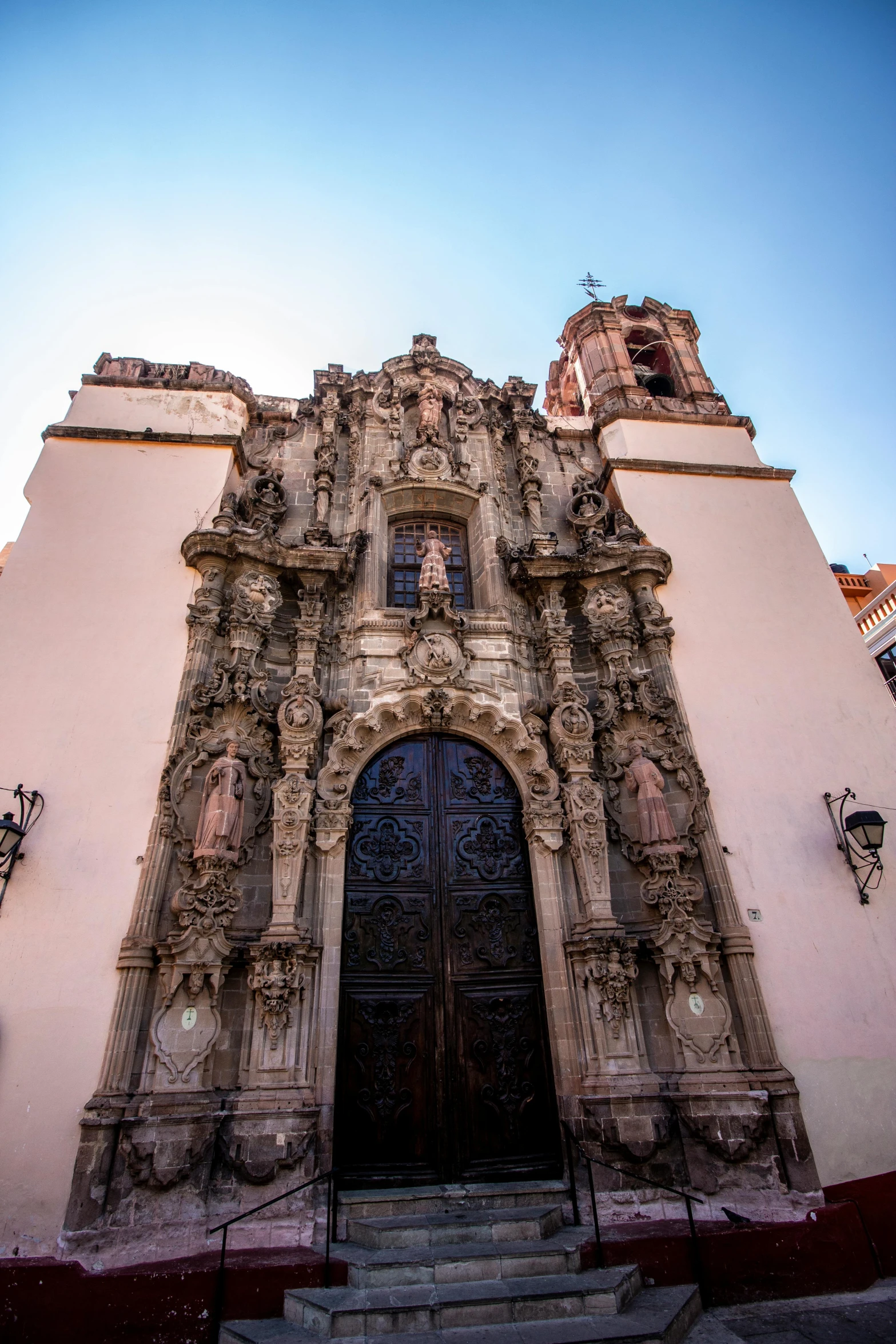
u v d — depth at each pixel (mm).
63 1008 9625
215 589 13156
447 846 12422
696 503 16359
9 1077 9148
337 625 14094
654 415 17844
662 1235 8695
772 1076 10242
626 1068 10320
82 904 10289
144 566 13430
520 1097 10852
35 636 12258
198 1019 9781
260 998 10039
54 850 10578
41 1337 7480
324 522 15328
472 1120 10641
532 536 15508
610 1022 10547
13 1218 8453
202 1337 7480
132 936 10008
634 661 13828
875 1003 11055
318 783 11961
